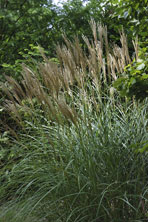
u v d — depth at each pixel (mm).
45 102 3811
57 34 9094
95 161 3877
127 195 3586
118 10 4590
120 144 4109
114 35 8391
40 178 3852
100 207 3650
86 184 3562
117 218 3693
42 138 4223
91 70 4570
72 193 3748
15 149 4387
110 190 3568
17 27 8508
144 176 3832
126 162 3961
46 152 4051
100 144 4066
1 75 7258
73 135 4215
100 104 4520
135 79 3211
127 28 7367
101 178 3846
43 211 3816
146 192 3738
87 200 3736
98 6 8523
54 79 3805
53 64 3971
